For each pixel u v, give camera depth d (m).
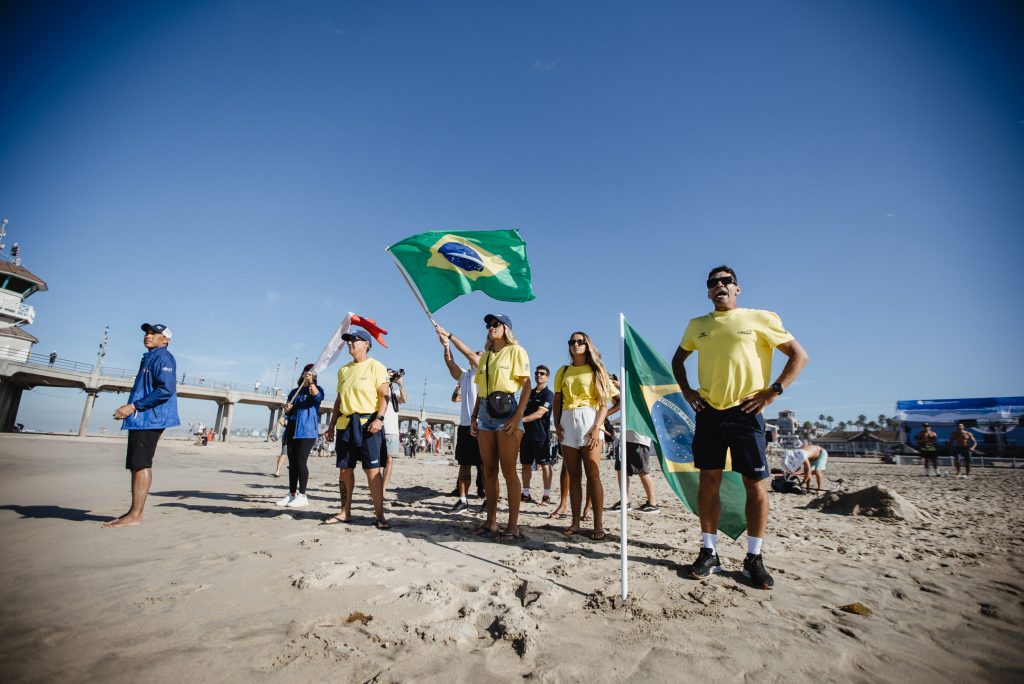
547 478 7.40
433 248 5.95
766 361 3.71
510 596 2.94
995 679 2.15
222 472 10.80
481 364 4.86
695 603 2.97
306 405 5.90
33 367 38.28
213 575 3.05
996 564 4.12
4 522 4.30
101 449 18.23
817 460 10.47
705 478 3.67
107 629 2.25
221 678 1.89
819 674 2.14
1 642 2.06
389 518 5.32
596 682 2.00
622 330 3.48
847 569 3.86
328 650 2.15
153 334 4.70
